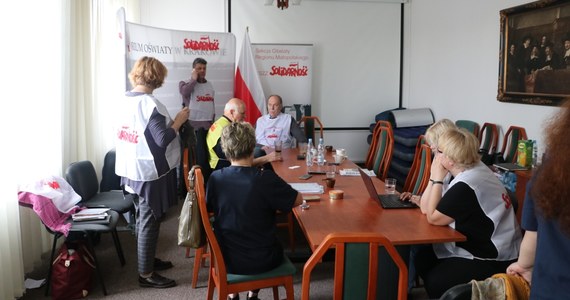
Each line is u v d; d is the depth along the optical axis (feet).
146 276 10.03
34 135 10.14
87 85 13.28
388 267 5.74
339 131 22.44
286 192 7.25
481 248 6.95
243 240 7.15
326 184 9.91
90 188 11.64
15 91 9.40
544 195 3.59
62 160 11.80
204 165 13.61
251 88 19.40
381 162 13.06
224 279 7.07
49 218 9.50
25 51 9.85
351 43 21.83
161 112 9.24
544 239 3.74
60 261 9.45
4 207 8.77
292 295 7.41
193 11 20.34
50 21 10.94
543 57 13.29
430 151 9.37
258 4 20.81
